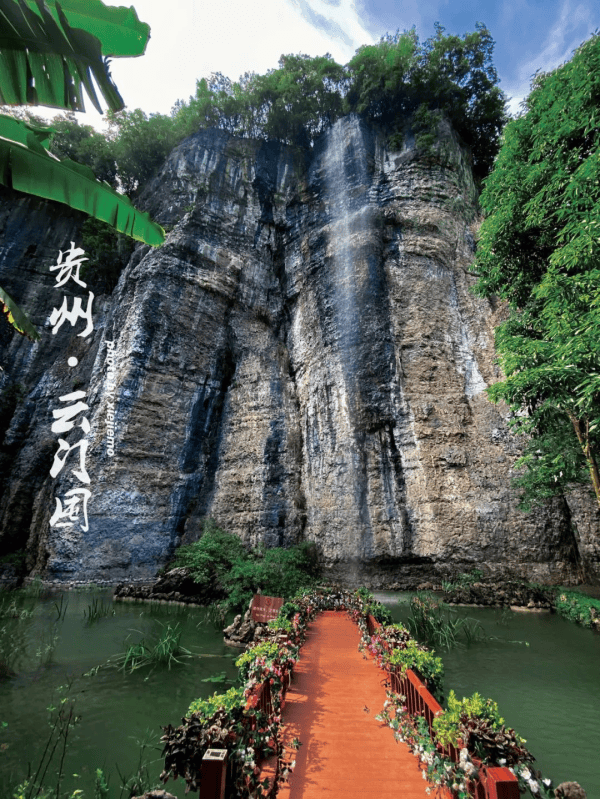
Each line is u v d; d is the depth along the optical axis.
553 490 11.87
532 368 7.93
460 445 16.91
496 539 15.30
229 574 13.43
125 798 4.04
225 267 22.61
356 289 20.20
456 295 20.08
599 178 7.72
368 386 18.39
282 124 26.97
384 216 21.47
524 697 6.48
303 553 16.95
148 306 20.22
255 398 20.66
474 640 9.46
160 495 18.30
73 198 3.91
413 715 4.30
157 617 11.69
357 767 3.74
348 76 25.64
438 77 24.44
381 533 16.50
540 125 9.16
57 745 5.08
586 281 7.39
